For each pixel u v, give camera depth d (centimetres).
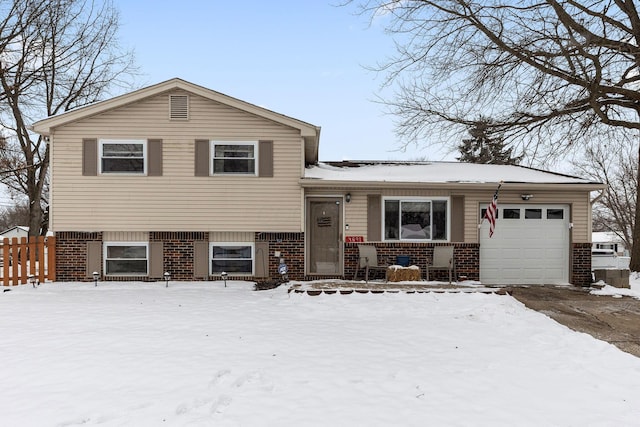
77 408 404
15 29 1872
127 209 1190
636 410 420
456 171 1405
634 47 1138
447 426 381
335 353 584
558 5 1140
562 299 1018
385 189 1245
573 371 529
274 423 381
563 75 1184
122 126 1191
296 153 1219
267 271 1212
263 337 657
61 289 1084
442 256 1180
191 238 1204
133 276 1199
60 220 1178
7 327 705
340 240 1252
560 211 1280
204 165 1203
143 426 370
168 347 597
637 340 684
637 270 1466
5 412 396
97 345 604
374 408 416
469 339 667
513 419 397
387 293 1012
